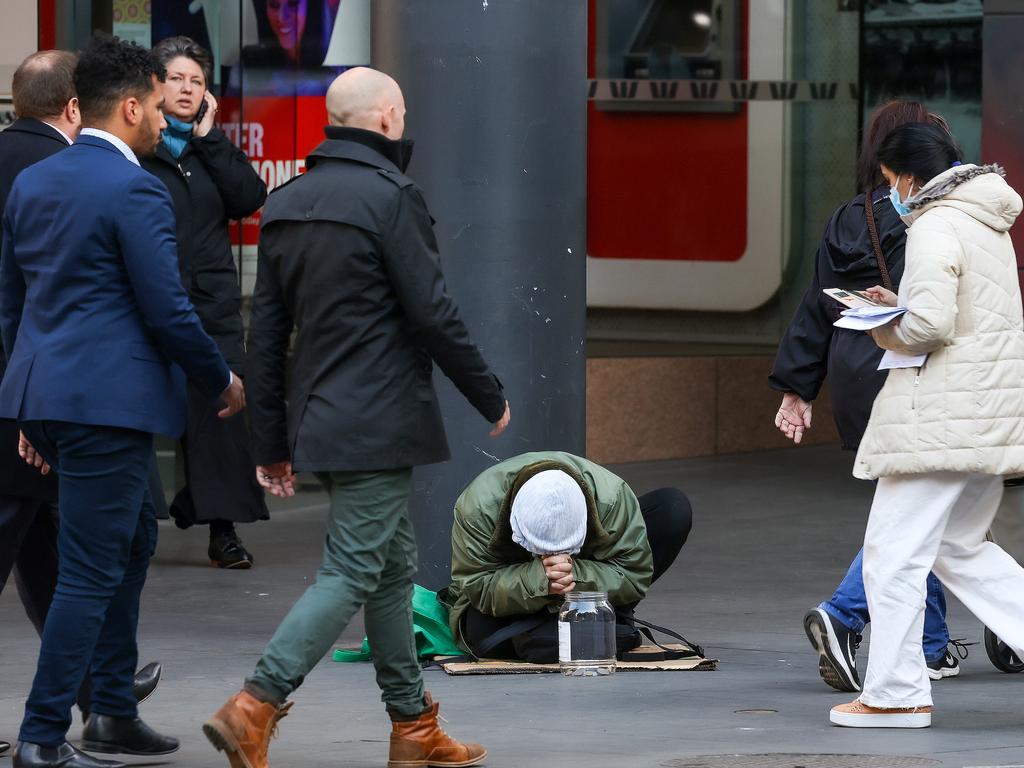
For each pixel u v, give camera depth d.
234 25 42.56
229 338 32.06
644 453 49.31
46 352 16.88
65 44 42.16
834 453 51.44
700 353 51.88
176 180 31.44
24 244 17.17
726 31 53.69
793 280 53.91
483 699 21.58
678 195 53.09
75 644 17.08
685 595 30.28
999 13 37.47
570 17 26.05
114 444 16.92
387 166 17.30
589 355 50.56
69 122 20.61
